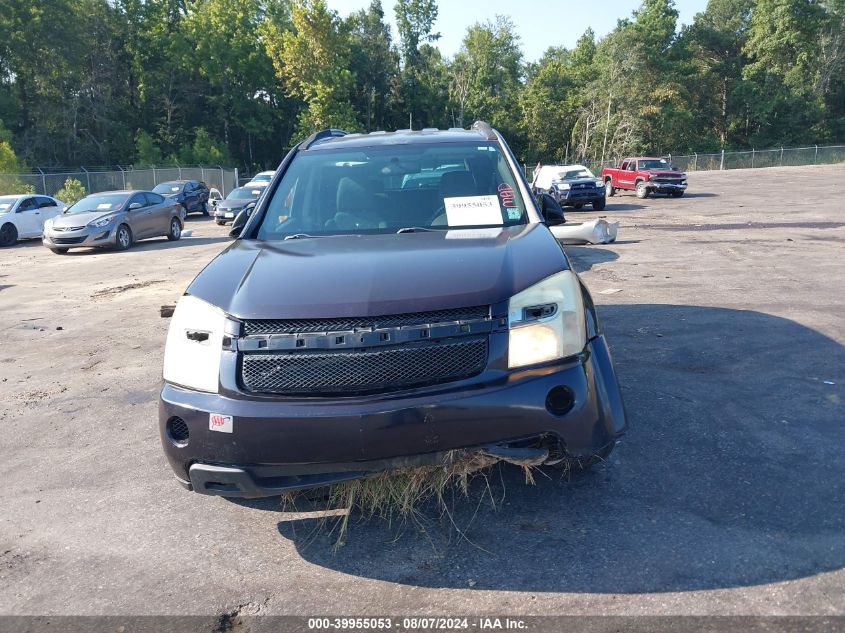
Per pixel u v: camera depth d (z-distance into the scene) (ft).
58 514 12.71
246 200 83.41
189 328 10.82
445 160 15.38
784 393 16.44
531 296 10.39
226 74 238.89
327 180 15.21
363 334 9.87
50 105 206.90
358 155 15.88
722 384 17.28
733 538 10.36
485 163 15.28
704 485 12.05
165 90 238.48
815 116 260.21
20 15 199.00
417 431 9.69
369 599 9.55
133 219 63.72
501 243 12.08
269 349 10.04
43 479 14.37
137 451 15.56
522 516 11.35
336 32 202.69
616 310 26.35
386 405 9.70
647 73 252.01
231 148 258.37
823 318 23.49
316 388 9.94
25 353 25.81
